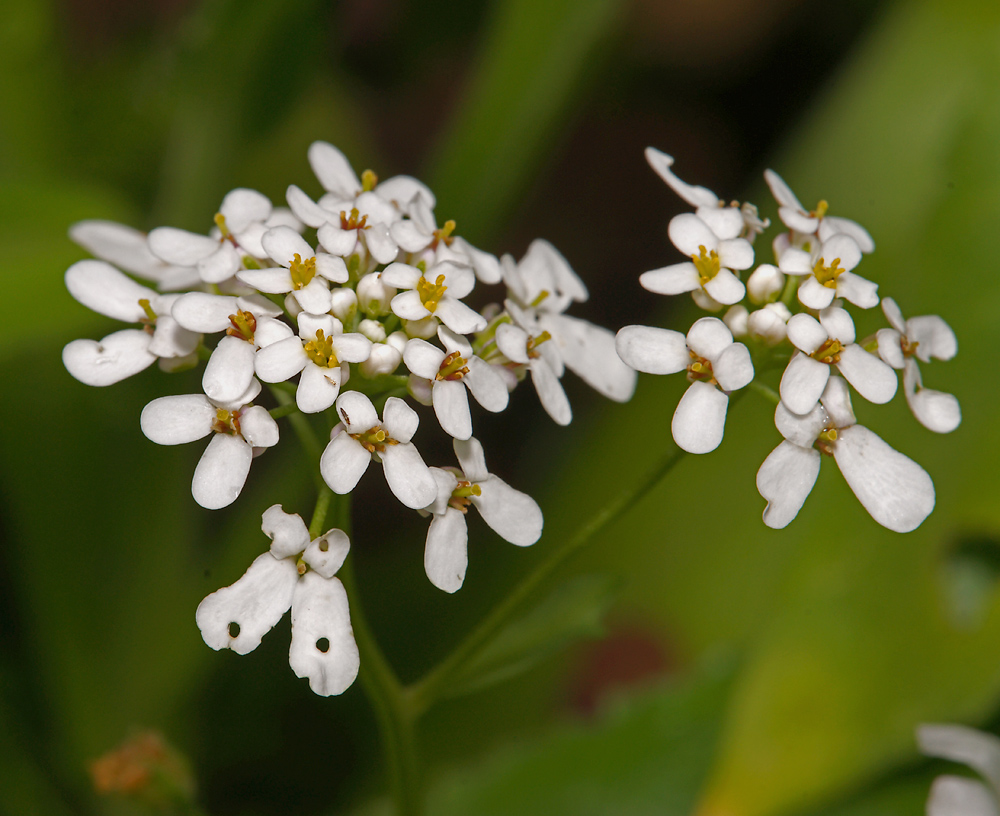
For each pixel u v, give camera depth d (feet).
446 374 0.63
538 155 0.90
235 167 0.85
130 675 0.85
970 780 0.73
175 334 0.64
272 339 0.63
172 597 0.86
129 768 0.72
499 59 0.81
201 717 0.88
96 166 0.99
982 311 0.77
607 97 1.29
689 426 0.63
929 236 0.78
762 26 1.28
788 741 0.76
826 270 0.64
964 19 0.87
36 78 0.81
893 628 0.76
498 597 0.84
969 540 0.76
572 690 0.80
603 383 0.67
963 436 0.77
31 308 0.72
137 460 0.85
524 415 1.11
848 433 0.63
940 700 0.75
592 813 0.76
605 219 1.27
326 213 0.65
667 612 0.80
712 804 0.76
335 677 0.61
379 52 1.17
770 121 1.29
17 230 0.74
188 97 0.81
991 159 0.77
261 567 0.62
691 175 1.30
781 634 0.77
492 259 0.66
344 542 0.62
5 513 0.91
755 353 0.66
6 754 0.79
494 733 0.81
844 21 1.26
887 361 0.63
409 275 0.64
